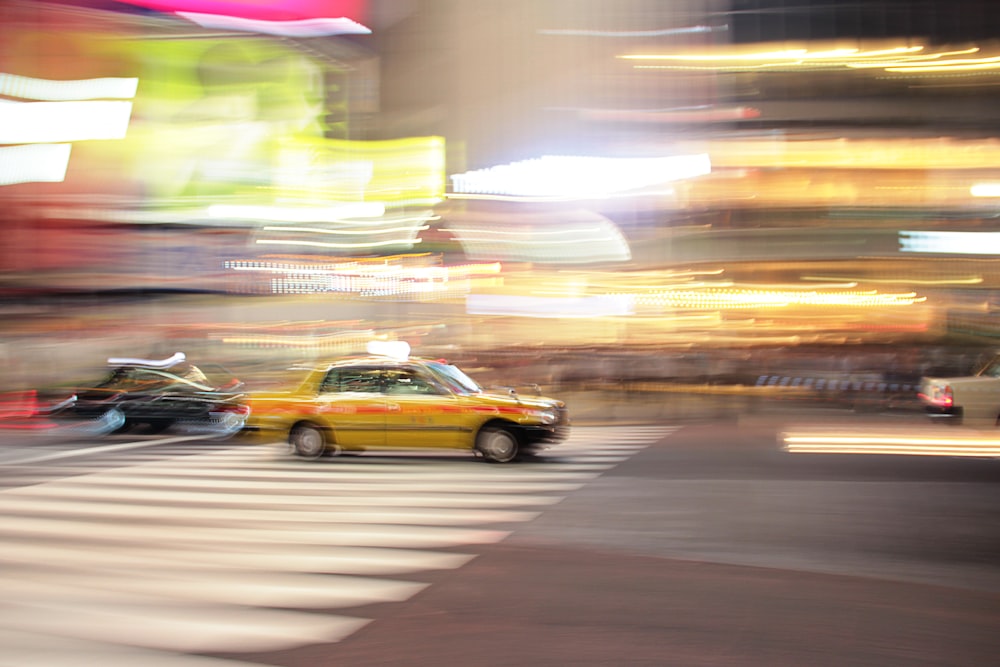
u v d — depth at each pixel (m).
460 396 12.27
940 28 49.28
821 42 50.97
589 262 46.03
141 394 17.05
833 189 48.78
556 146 53.31
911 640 4.71
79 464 12.60
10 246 34.88
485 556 6.71
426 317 40.03
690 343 39.50
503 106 55.59
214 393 16.98
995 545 7.01
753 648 4.59
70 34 37.66
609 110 53.16
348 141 51.19
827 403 23.50
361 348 37.22
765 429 16.97
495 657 4.48
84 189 36.81
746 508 8.64
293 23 45.00
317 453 12.69
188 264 37.78
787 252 48.25
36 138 36.31
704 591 5.69
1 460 13.18
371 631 4.91
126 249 36.62
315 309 38.12
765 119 50.47
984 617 5.13
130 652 4.59
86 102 37.53
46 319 33.25
